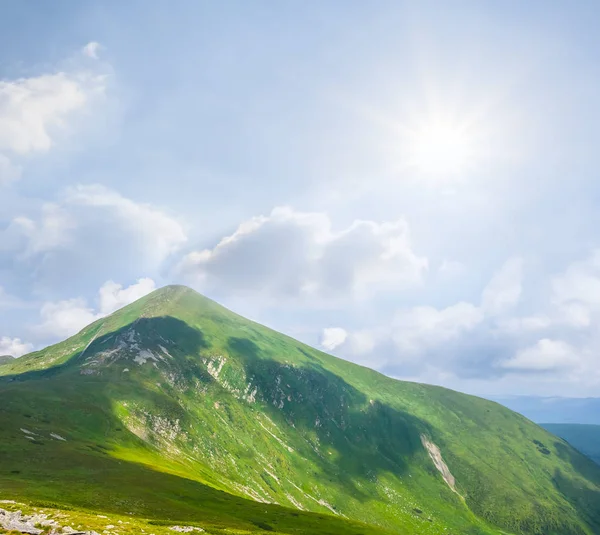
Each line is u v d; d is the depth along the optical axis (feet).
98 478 383.86
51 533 178.81
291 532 398.83
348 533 459.73
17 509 209.97
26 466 371.56
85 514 228.84
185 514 350.43
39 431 482.28
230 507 429.79
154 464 525.75
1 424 462.19
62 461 403.54
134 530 209.36
